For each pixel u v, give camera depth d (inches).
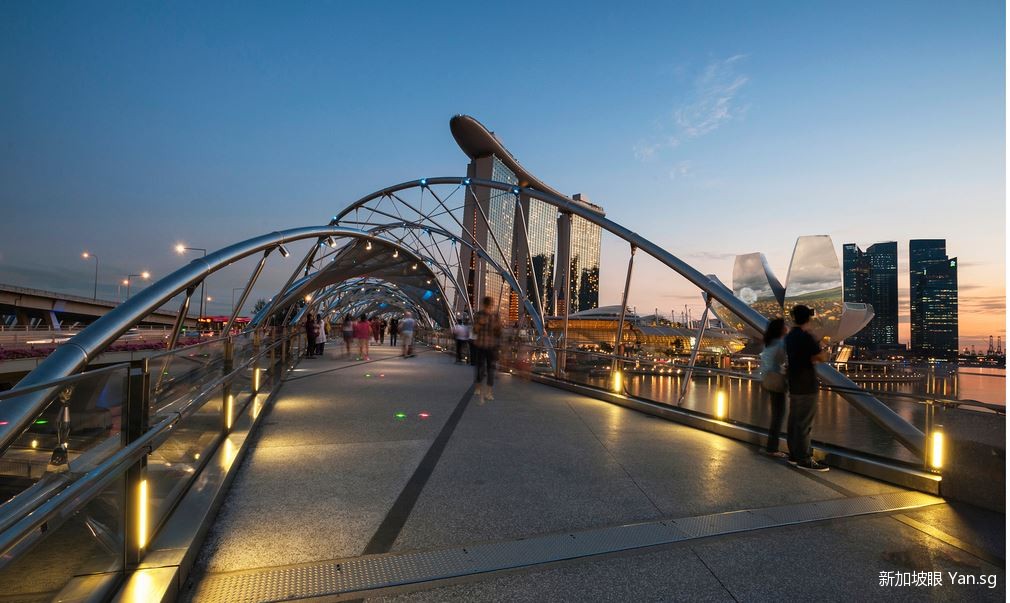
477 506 189.9
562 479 225.6
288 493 200.7
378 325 1807.3
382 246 1211.9
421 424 342.6
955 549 159.3
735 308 444.8
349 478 221.0
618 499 200.2
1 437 81.7
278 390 496.1
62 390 95.4
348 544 155.5
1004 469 189.9
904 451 231.5
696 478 230.7
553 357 641.0
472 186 1192.8
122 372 122.3
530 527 171.0
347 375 648.4
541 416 386.6
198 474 198.4
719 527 173.5
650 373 423.8
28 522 80.0
